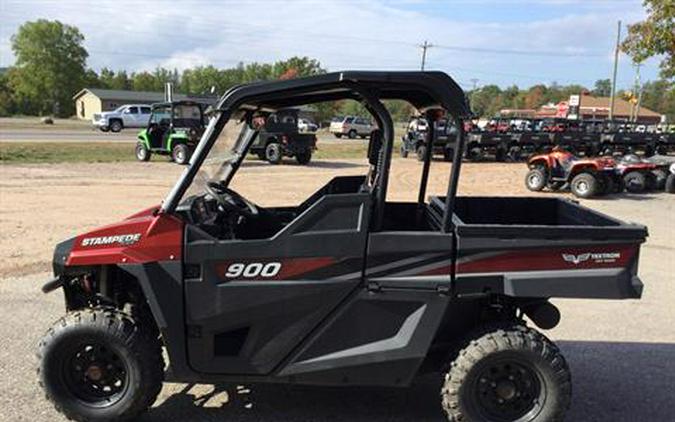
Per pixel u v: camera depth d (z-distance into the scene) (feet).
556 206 16.05
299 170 68.85
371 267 12.23
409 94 13.34
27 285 22.56
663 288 24.49
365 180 14.52
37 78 339.77
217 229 13.16
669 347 18.25
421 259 12.17
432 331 12.24
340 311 12.31
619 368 16.62
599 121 99.60
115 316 12.54
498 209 15.92
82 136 127.85
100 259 12.37
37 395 14.21
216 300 12.26
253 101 12.76
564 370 12.10
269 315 12.31
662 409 14.33
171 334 12.38
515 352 12.01
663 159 60.18
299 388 14.88
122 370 12.72
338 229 12.20
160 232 12.27
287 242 12.17
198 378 12.63
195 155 12.45
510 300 13.25
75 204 40.14
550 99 411.34
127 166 68.03
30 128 162.71
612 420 13.76
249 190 50.11
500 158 88.94
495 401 12.31
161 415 13.55
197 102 74.38
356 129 166.09
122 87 398.42
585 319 20.68
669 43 56.34
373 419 13.50
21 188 47.29
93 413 12.60
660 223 39.55
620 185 55.36
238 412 13.71
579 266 12.12
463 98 12.07
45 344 12.48
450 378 12.22
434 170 69.46
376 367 12.38
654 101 325.83
